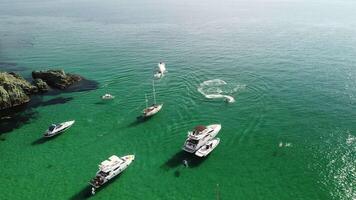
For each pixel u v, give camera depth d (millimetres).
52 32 167125
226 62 106250
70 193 47531
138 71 98562
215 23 193000
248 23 191375
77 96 80938
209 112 69625
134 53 120750
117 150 57500
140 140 60344
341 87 82625
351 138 58719
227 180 49031
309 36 147375
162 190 47562
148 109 68562
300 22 190500
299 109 70438
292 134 60531
